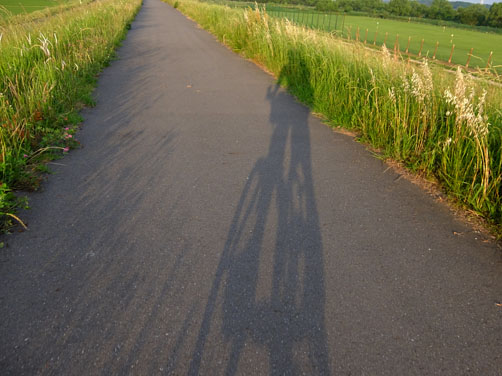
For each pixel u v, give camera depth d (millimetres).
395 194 3871
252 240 3037
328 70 7184
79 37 10508
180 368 1949
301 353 2059
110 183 3930
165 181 4008
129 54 12617
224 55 12914
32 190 3701
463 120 4035
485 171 3395
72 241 2959
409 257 2893
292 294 2484
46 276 2576
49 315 2252
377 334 2193
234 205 3562
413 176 4281
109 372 1913
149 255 2824
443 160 4016
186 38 17297
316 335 2178
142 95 7582
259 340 2133
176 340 2115
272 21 12266
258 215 3396
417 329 2236
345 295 2488
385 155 4789
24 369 1907
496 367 2004
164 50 13664
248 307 2365
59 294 2420
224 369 1952
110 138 5219
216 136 5402
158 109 6652
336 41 8852
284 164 4527
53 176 4043
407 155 4641
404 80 5141
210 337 2141
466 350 2104
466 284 2627
